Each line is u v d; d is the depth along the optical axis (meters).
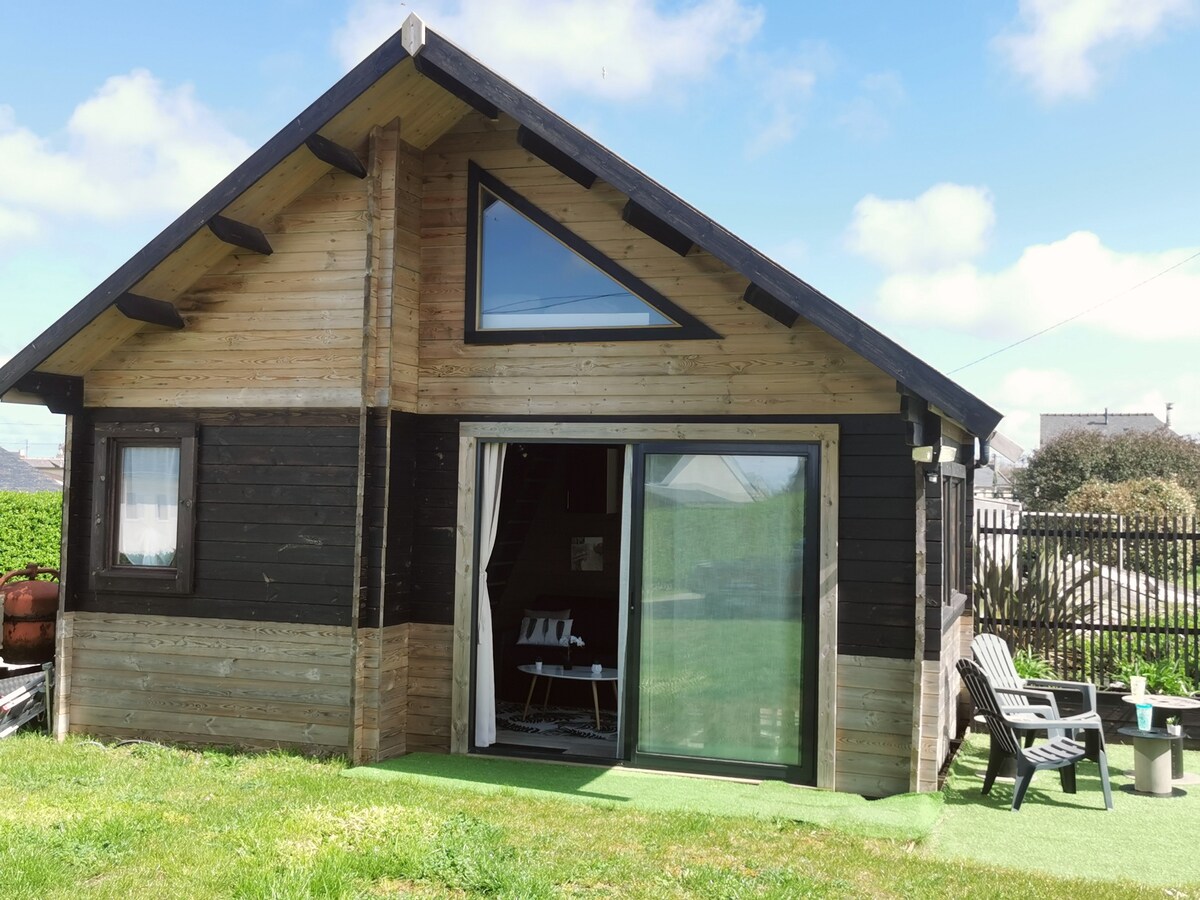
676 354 7.49
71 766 7.29
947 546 8.12
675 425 7.46
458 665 7.90
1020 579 10.26
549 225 7.83
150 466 8.52
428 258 8.11
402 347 7.84
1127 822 6.53
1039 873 5.41
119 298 7.71
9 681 9.46
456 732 7.89
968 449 8.47
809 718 7.11
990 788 7.21
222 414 8.21
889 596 6.97
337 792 6.61
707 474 7.46
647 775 7.34
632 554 7.59
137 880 4.79
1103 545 9.96
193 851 5.21
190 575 8.19
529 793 6.76
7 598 9.12
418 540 8.05
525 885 4.79
